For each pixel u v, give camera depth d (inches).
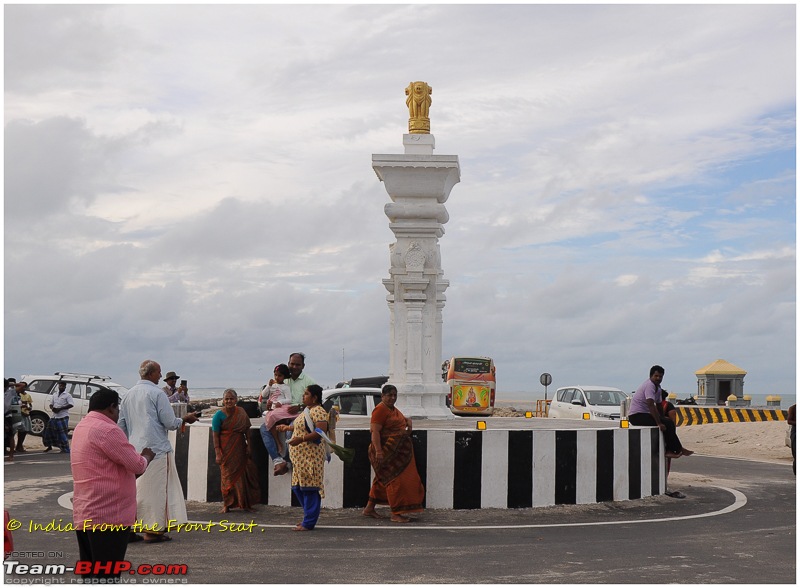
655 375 650.8
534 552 425.1
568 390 1327.5
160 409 446.3
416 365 689.0
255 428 558.9
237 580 362.6
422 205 690.2
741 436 1294.3
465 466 546.0
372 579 365.7
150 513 442.0
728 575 382.3
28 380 1256.8
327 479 545.6
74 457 322.3
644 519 534.3
